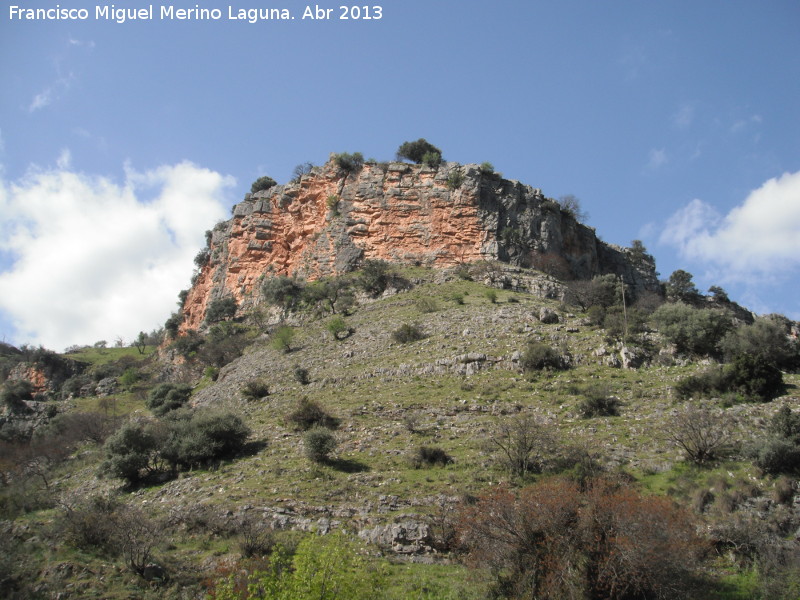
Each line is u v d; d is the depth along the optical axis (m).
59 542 30.91
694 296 111.75
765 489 31.27
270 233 108.62
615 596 23.67
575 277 100.69
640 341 53.72
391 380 55.81
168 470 43.19
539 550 25.27
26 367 96.19
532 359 52.00
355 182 104.19
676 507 28.06
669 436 37.97
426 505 33.09
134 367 97.12
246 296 104.56
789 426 34.91
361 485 36.00
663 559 23.95
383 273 90.44
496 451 38.59
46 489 46.38
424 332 66.81
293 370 65.06
